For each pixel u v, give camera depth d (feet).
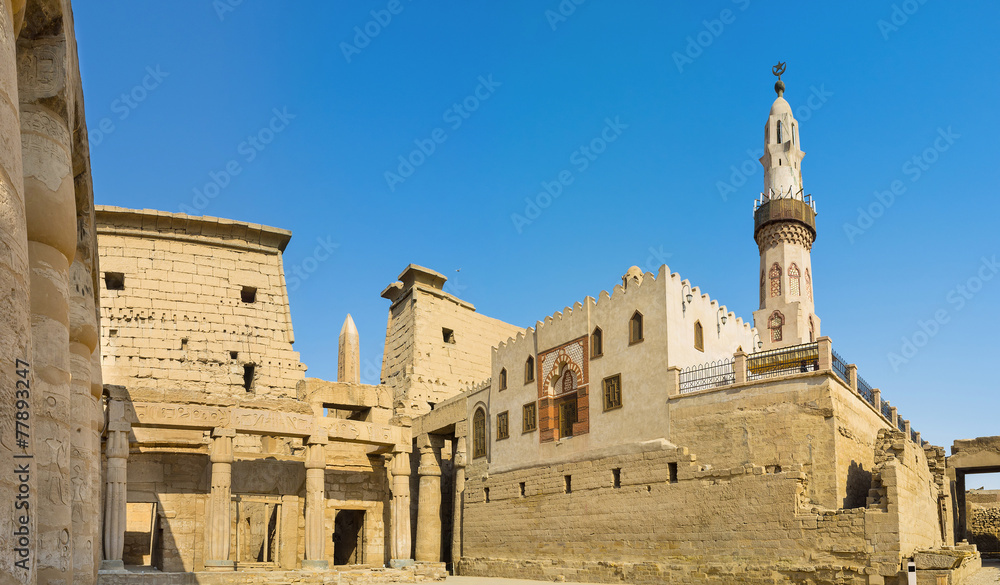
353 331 197.36
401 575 140.56
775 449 104.88
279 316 180.75
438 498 177.06
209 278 175.63
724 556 106.22
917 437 148.36
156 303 169.07
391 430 158.51
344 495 171.01
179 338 168.55
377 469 177.06
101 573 116.47
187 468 151.84
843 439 102.42
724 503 107.65
